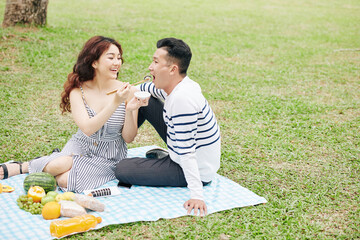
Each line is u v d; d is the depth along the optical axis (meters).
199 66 10.12
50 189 3.99
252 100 7.79
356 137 6.11
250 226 3.73
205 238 3.53
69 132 5.92
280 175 4.84
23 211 3.71
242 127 6.43
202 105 3.81
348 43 14.38
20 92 7.41
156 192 4.19
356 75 10.08
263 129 6.34
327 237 3.63
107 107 3.98
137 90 4.42
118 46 4.22
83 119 4.13
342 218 3.97
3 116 6.30
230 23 17.48
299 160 5.30
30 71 8.55
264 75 9.77
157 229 3.60
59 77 8.36
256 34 15.26
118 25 14.49
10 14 11.19
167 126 4.11
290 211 4.03
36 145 5.41
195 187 3.86
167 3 22.62
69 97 4.32
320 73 10.16
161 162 4.25
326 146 5.75
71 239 3.40
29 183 3.93
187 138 3.77
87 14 16.73
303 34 15.84
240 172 4.93
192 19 17.78
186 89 3.75
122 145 4.57
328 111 7.34
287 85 9.02
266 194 4.38
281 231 3.69
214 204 4.00
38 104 6.93
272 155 5.43
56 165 4.11
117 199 4.02
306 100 7.97
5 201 3.86
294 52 12.53
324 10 23.67
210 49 12.12
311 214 4.02
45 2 11.67
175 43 3.73
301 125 6.56
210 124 3.94
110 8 19.14
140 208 3.85
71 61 9.38
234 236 3.58
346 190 4.54
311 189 4.50
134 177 4.21
